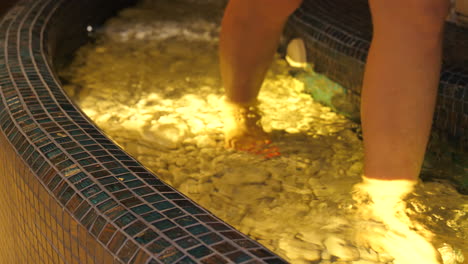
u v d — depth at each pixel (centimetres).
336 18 232
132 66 235
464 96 181
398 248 147
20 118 151
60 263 130
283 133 193
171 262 110
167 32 273
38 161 136
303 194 166
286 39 247
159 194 124
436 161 176
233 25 187
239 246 112
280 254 147
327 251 148
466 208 158
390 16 148
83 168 132
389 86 151
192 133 192
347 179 171
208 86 220
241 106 204
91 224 120
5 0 289
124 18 294
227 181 172
